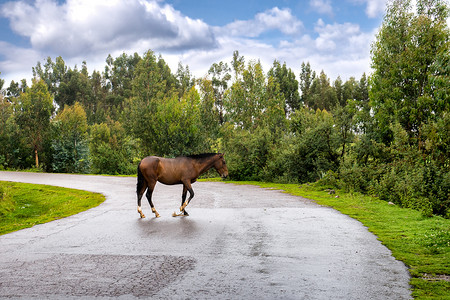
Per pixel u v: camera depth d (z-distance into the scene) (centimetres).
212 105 5766
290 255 628
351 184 1770
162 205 1401
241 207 1275
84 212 1281
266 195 1719
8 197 2159
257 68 5612
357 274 521
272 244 711
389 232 820
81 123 6575
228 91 5822
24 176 4081
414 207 1192
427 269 541
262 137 3027
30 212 1862
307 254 634
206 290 460
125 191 2173
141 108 5484
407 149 1689
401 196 1328
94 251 679
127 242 751
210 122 5709
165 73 11775
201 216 1083
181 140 5219
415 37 2536
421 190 1277
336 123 2509
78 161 6306
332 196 1612
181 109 5188
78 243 754
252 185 2503
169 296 441
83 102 15862
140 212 1095
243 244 714
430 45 2450
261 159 3036
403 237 764
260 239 757
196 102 5250
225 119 5822
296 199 1520
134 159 6181
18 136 6512
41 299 437
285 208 1234
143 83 6053
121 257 630
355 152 2270
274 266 563
